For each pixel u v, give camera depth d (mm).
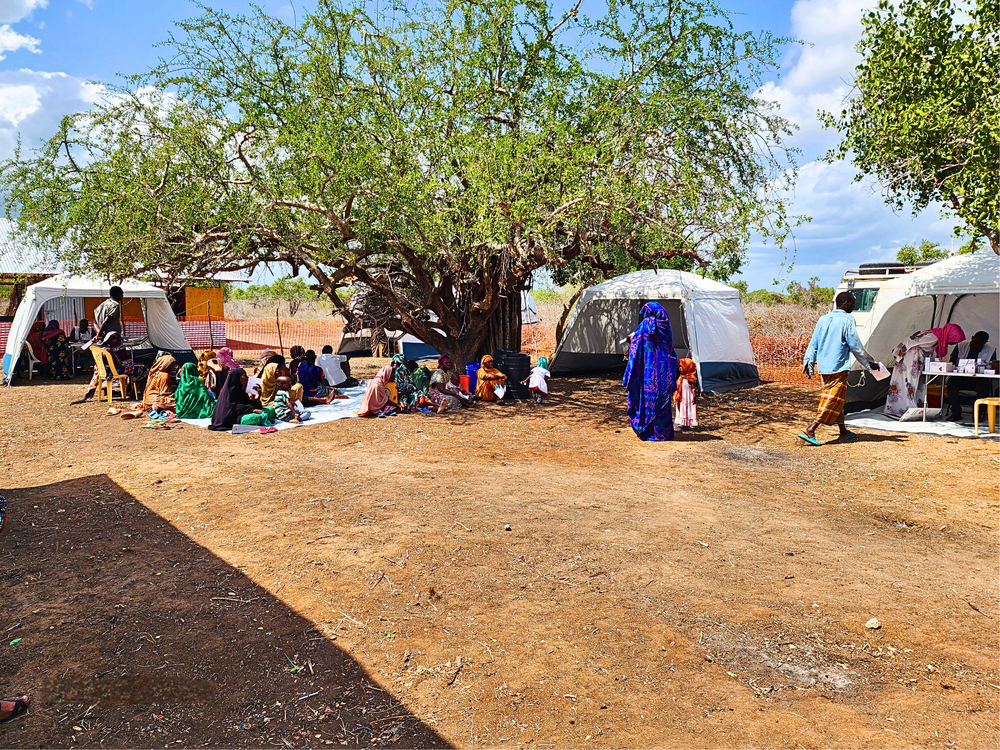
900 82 9273
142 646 3443
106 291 14641
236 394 9547
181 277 11875
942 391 9898
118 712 2889
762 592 4129
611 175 9047
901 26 9422
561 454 8117
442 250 10828
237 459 7664
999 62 8570
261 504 5883
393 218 10328
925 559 4707
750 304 25328
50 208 10055
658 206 9508
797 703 2977
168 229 10344
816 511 5820
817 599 4035
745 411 11352
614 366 16984
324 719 2852
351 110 9789
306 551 4762
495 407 11758
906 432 9117
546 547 4867
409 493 6254
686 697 3016
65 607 3883
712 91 10445
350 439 8922
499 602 3975
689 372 9625
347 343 20078
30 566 4484
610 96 10492
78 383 14602
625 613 3838
